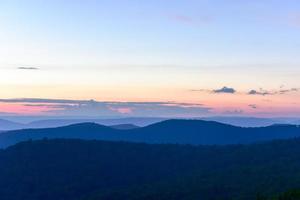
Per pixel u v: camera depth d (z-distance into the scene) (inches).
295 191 5059.1
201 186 7500.0
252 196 6254.9
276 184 6756.9
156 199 7293.3
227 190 7042.3
